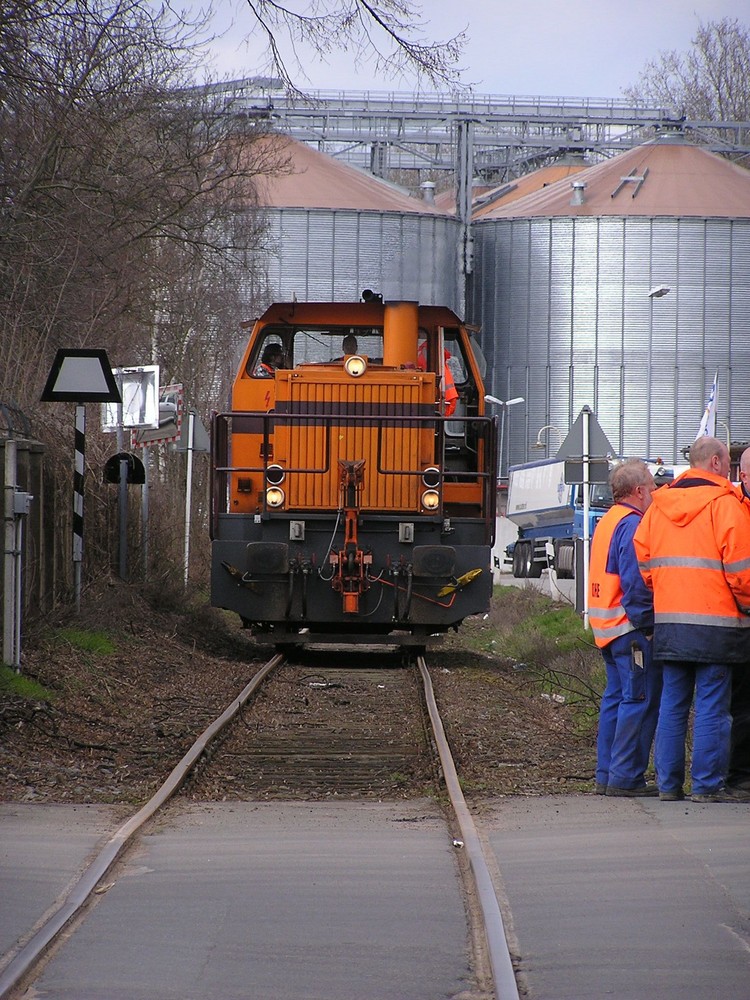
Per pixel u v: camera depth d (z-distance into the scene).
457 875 25.19
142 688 52.31
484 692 57.00
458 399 69.00
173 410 79.56
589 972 19.48
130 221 90.12
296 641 67.44
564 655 67.88
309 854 26.94
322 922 22.00
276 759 40.69
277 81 63.84
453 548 62.94
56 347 82.50
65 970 19.56
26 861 25.56
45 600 57.62
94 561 69.81
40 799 32.56
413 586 63.97
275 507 63.53
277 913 22.48
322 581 64.31
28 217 79.38
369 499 63.38
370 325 68.00
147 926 21.72
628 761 33.94
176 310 112.94
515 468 183.50
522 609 113.56
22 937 20.80
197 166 94.69
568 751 42.34
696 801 32.75
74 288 85.00
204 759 38.72
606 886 24.08
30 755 37.44
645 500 34.53
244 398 67.25
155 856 26.70
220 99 99.38
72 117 79.56
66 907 22.48
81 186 83.75
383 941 21.02
